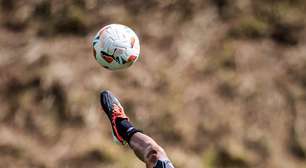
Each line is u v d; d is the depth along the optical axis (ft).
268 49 137.28
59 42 137.59
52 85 129.59
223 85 131.64
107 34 49.65
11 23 142.92
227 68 134.21
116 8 142.92
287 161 122.72
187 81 132.16
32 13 143.64
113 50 49.11
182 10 142.51
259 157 122.31
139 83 131.03
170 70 133.49
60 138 123.44
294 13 142.72
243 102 129.59
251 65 134.62
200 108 128.16
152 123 125.18
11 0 146.72
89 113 126.72
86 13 141.90
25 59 134.51
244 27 139.74
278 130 126.52
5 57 135.44
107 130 125.39
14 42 138.62
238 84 131.34
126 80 131.54
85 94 128.77
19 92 130.41
